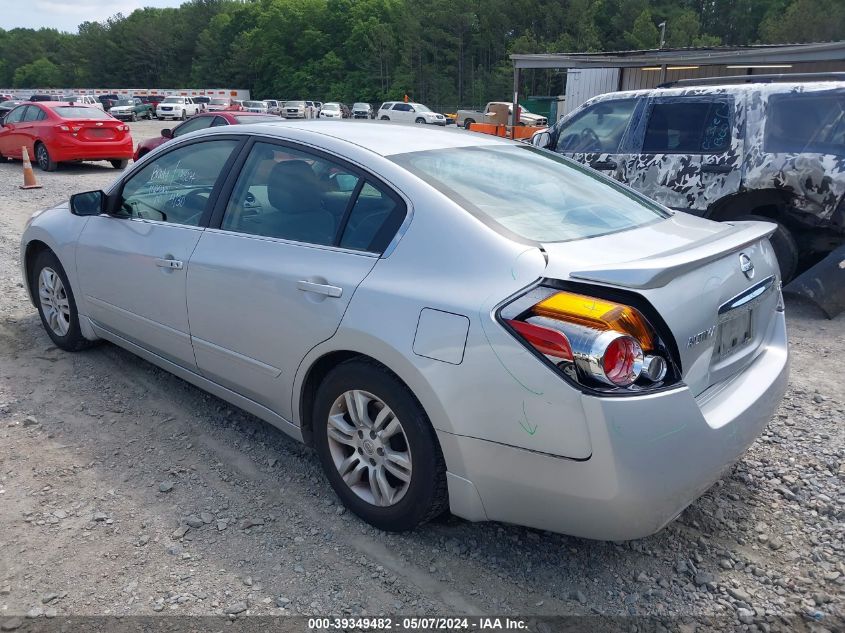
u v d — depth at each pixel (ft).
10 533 9.25
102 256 13.17
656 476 7.20
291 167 10.46
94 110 53.72
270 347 10.05
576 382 7.06
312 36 330.34
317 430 9.83
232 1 415.64
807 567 8.91
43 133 50.96
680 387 7.38
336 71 321.32
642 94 23.02
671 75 69.82
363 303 8.70
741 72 63.46
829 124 19.08
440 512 9.01
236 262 10.45
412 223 8.80
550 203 9.62
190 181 12.09
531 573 8.70
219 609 7.98
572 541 9.32
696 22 268.00
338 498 10.18
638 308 7.27
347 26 329.11
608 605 8.21
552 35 297.74
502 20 298.35
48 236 14.60
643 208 10.56
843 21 215.92
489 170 10.14
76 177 48.73
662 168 21.84
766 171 19.63
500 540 9.30
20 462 10.99
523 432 7.43
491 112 106.73
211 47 378.12
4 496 10.06
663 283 7.32
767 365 9.48
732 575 8.76
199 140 12.17
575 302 7.23
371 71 308.40
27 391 13.48
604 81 74.95
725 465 8.12
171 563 8.75
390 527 9.23
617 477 7.05
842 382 14.90
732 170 20.30
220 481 10.60
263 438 11.91
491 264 7.97
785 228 19.98
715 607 8.21
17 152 54.19
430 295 8.13
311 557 8.91
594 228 9.12
